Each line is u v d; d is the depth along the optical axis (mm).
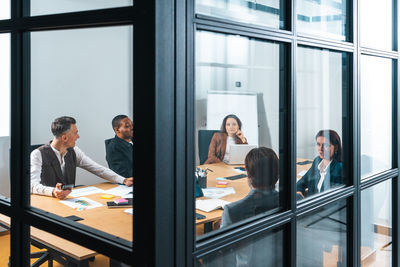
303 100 1191
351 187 1365
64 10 1002
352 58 1350
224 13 967
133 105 826
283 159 1132
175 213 849
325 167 1287
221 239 955
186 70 854
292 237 1144
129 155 1525
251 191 1052
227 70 983
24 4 1021
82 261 1244
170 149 833
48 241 1282
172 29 822
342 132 1350
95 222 1085
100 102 2463
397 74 1645
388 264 1695
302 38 1142
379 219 1609
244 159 1027
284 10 1111
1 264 1454
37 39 1696
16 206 1077
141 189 826
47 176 1296
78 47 2133
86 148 2545
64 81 2264
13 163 1067
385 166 1637
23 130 1064
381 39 1560
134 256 845
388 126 1646
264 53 1064
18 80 1042
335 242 1346
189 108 864
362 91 1471
